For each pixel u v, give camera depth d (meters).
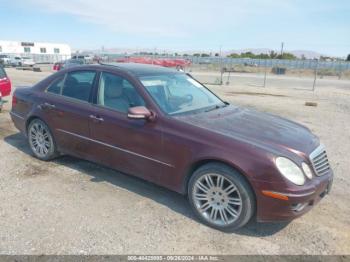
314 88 20.75
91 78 4.52
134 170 4.03
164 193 4.17
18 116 5.40
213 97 4.75
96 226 3.36
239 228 3.44
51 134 4.91
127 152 4.01
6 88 9.86
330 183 3.50
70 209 3.68
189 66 44.75
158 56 58.91
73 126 4.55
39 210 3.64
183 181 3.61
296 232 3.39
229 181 3.26
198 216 3.55
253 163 3.11
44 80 5.19
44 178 4.50
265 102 13.11
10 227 3.29
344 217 3.72
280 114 10.27
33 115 5.04
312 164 3.28
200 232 3.34
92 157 4.45
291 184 3.04
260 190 3.10
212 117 3.85
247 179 3.16
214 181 3.40
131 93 4.06
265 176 3.07
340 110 11.55
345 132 7.88
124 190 4.21
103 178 4.56
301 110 11.22
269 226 3.50
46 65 49.00
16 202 3.80
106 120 4.14
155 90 4.06
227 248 3.08
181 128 3.56
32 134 5.21
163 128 3.66
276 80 29.02
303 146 3.37
